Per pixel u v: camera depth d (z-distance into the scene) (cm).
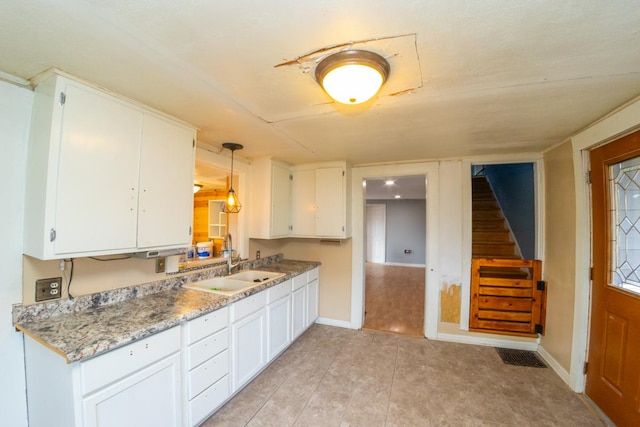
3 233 143
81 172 142
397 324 373
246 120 197
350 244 361
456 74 134
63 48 117
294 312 303
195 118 193
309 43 112
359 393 221
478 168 578
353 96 137
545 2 89
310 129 215
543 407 206
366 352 291
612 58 121
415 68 129
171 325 156
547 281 282
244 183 312
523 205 354
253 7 93
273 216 316
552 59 122
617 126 177
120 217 159
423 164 330
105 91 151
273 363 267
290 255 390
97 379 124
